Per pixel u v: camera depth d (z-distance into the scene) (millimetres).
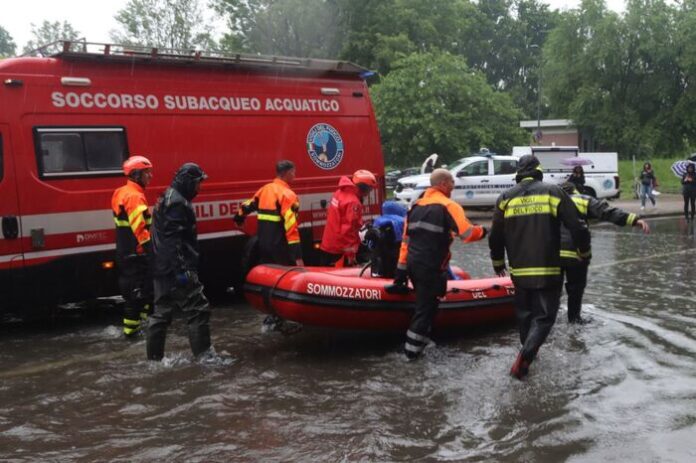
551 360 6090
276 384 5602
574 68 45250
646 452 4176
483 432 4551
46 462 4184
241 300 9344
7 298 7184
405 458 4176
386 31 44938
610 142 44031
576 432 4500
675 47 42406
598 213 6602
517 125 34844
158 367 6090
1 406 5168
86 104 7578
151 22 30703
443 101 32531
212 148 8453
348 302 6520
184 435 4574
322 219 9445
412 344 6223
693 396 5141
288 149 9125
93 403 5207
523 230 5691
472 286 7234
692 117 42375
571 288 7340
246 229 8641
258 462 4145
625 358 6125
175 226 6105
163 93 8125
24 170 7145
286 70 9164
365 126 10008
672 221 20172
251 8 45969
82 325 7926
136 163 6910
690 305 8320
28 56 7715
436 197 6227
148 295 7238
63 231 7383
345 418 4836
